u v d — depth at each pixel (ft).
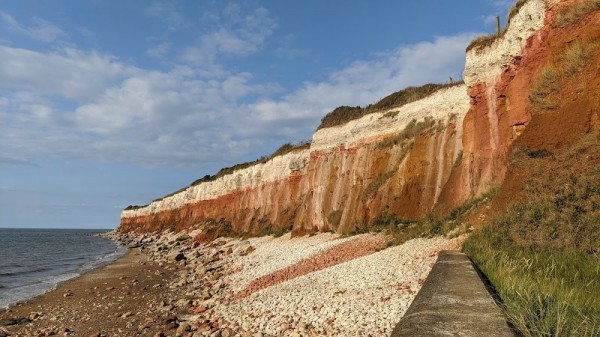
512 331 16.87
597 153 44.11
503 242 44.78
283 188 176.45
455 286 25.67
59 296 84.17
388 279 45.01
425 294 23.81
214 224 223.71
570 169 45.73
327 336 32.83
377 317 33.53
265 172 195.21
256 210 191.42
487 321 18.33
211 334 43.86
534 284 25.35
